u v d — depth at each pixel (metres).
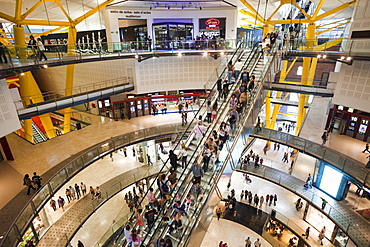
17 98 14.27
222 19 25.45
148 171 20.14
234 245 17.14
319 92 18.70
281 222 17.50
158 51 22.59
